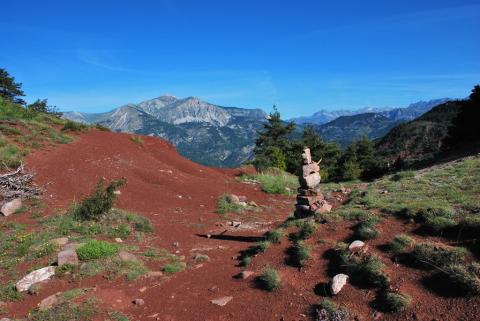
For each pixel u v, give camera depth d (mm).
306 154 12828
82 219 14156
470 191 10977
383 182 16812
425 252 7664
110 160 23375
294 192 27000
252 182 28391
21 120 24875
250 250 11250
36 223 14133
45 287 9461
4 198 16109
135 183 21125
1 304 8719
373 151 53344
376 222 9695
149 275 10242
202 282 9648
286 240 10727
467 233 7969
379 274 7508
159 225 15789
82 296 8789
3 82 40750
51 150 22000
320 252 9352
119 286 9594
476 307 6113
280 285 8508
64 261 10336
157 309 8492
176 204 19953
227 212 19609
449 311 6281
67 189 18125
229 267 10508
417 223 9117
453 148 26062
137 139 30203
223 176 29922
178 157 30719
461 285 6578
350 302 7320
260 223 17594
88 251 10766
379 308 6941
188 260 11727
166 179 23031
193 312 8242
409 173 16703
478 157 17250
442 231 8375
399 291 7008
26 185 17328
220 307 8258
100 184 16125
